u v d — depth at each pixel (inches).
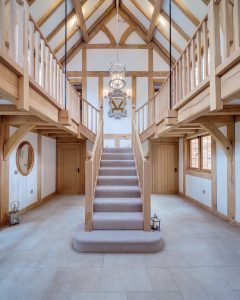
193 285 89.1
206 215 190.4
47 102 129.9
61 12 223.0
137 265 104.5
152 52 319.0
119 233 126.0
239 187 158.9
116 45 318.3
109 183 174.1
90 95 317.1
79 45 316.8
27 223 167.2
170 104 151.6
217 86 89.9
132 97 317.7
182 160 283.1
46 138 261.1
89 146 301.4
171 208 215.3
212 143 199.0
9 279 92.7
